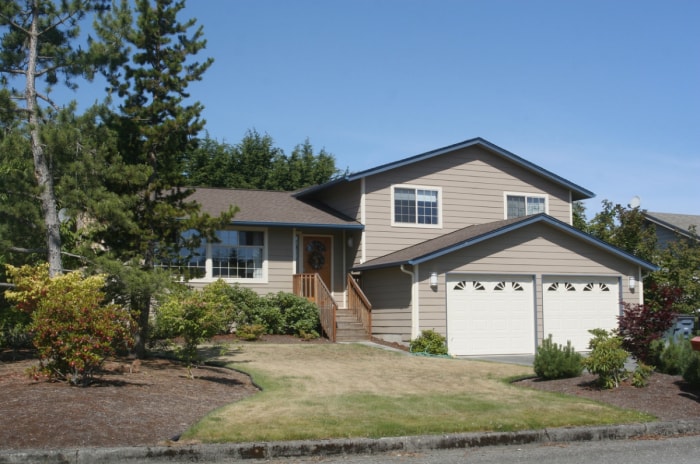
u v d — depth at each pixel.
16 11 13.55
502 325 19.73
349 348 18.08
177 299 12.37
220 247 21.20
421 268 19.08
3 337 15.20
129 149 14.69
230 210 15.03
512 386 12.63
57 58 13.92
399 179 22.73
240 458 7.80
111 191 14.22
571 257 20.72
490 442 8.70
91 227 15.21
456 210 23.42
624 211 26.42
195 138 15.24
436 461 7.79
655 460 7.86
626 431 9.35
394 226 22.50
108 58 14.08
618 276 21.34
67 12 13.89
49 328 10.23
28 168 14.20
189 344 12.30
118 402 9.37
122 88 14.58
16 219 13.03
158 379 11.80
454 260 19.38
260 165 37.16
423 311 18.95
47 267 12.46
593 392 11.71
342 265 23.34
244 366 14.42
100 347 10.42
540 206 24.77
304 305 20.42
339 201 23.81
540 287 20.23
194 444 7.79
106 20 14.04
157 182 14.58
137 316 13.25
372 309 21.38
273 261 21.73
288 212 22.70
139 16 14.41
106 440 7.73
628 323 13.02
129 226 13.62
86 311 10.49
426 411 9.95
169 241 15.10
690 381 11.80
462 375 14.00
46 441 7.54
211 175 35.88
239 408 9.80
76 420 8.25
